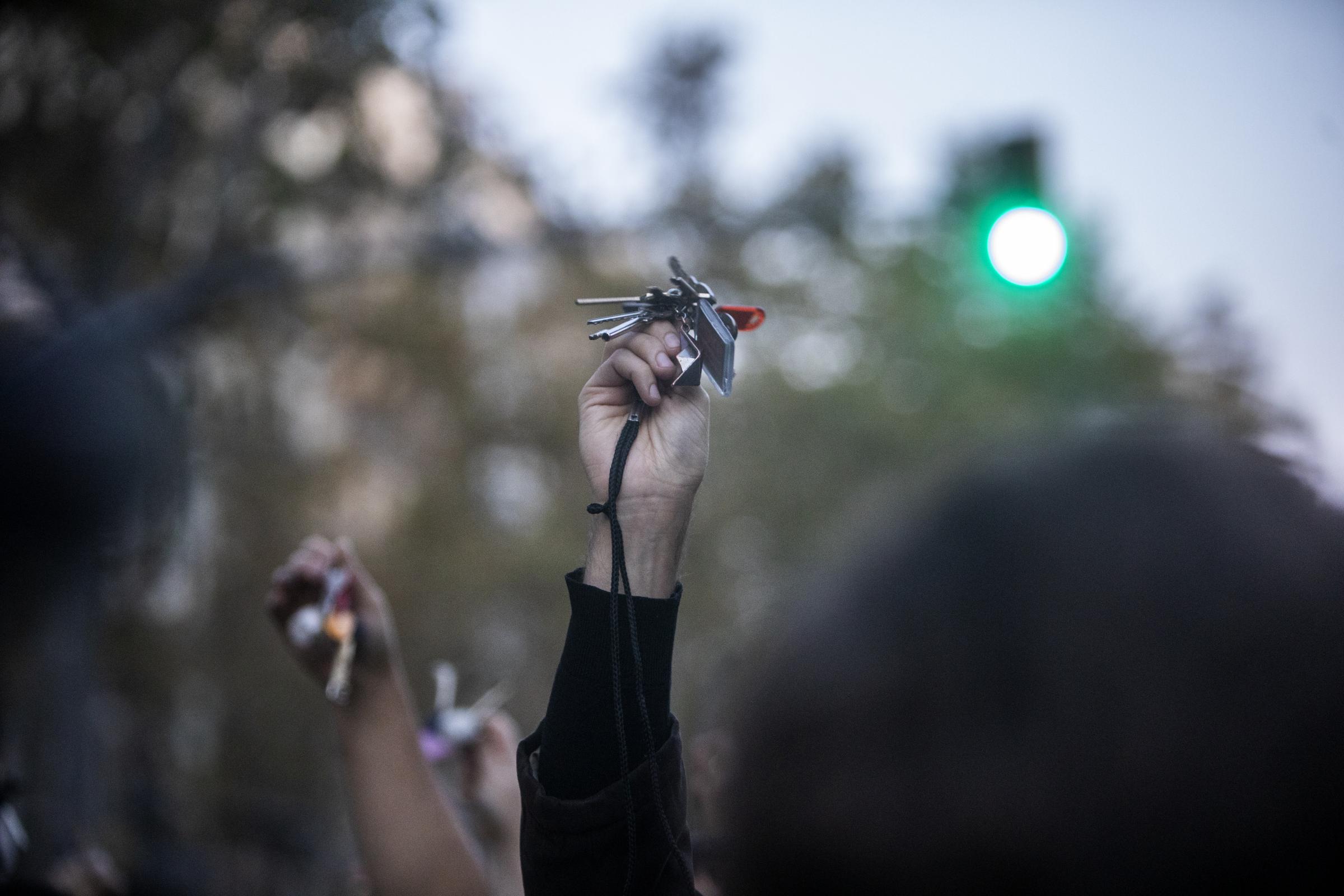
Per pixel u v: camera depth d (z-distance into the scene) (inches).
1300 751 45.8
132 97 733.3
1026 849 46.3
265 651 1221.1
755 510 1376.7
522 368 1371.8
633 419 101.0
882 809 47.7
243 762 1180.5
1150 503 49.9
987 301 1496.1
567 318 1355.8
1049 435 55.1
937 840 47.1
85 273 697.0
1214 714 46.2
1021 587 49.0
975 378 1464.1
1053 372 1469.0
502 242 711.7
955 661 48.5
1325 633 46.9
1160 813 45.8
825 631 51.0
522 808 89.6
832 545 55.4
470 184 874.8
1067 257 404.5
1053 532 49.8
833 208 695.7
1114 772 46.0
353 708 154.4
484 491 1406.3
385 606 157.6
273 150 868.0
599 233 711.1
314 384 1330.0
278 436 1275.8
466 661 1339.8
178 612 1070.4
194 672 1119.6
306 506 1290.6
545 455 1390.3
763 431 1421.0
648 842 85.6
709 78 947.3
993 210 467.5
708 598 1235.2
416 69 819.4
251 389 1199.6
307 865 1191.6
